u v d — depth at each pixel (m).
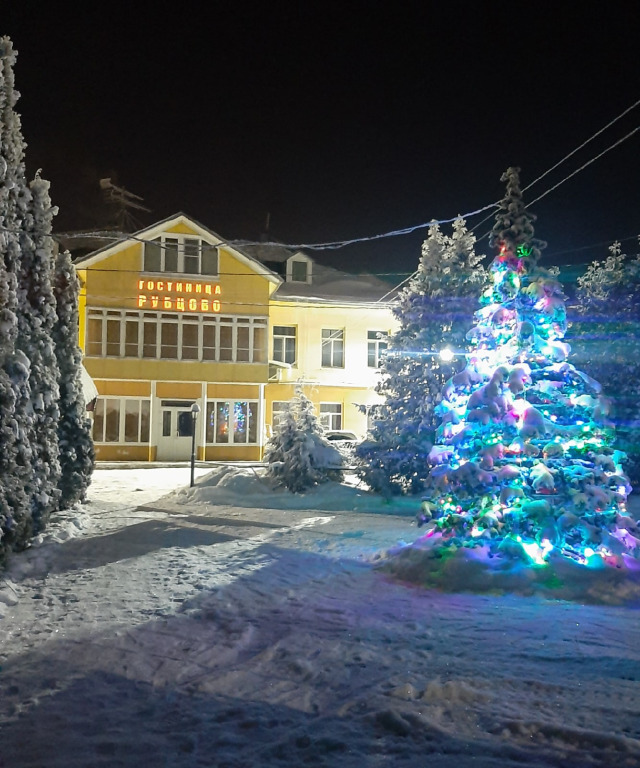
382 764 3.84
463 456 8.85
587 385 8.70
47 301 12.14
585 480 8.13
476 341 9.31
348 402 36.28
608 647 5.76
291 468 16.97
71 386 14.72
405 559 8.70
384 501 15.71
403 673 5.19
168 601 7.38
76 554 9.93
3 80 10.54
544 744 4.03
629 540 8.21
